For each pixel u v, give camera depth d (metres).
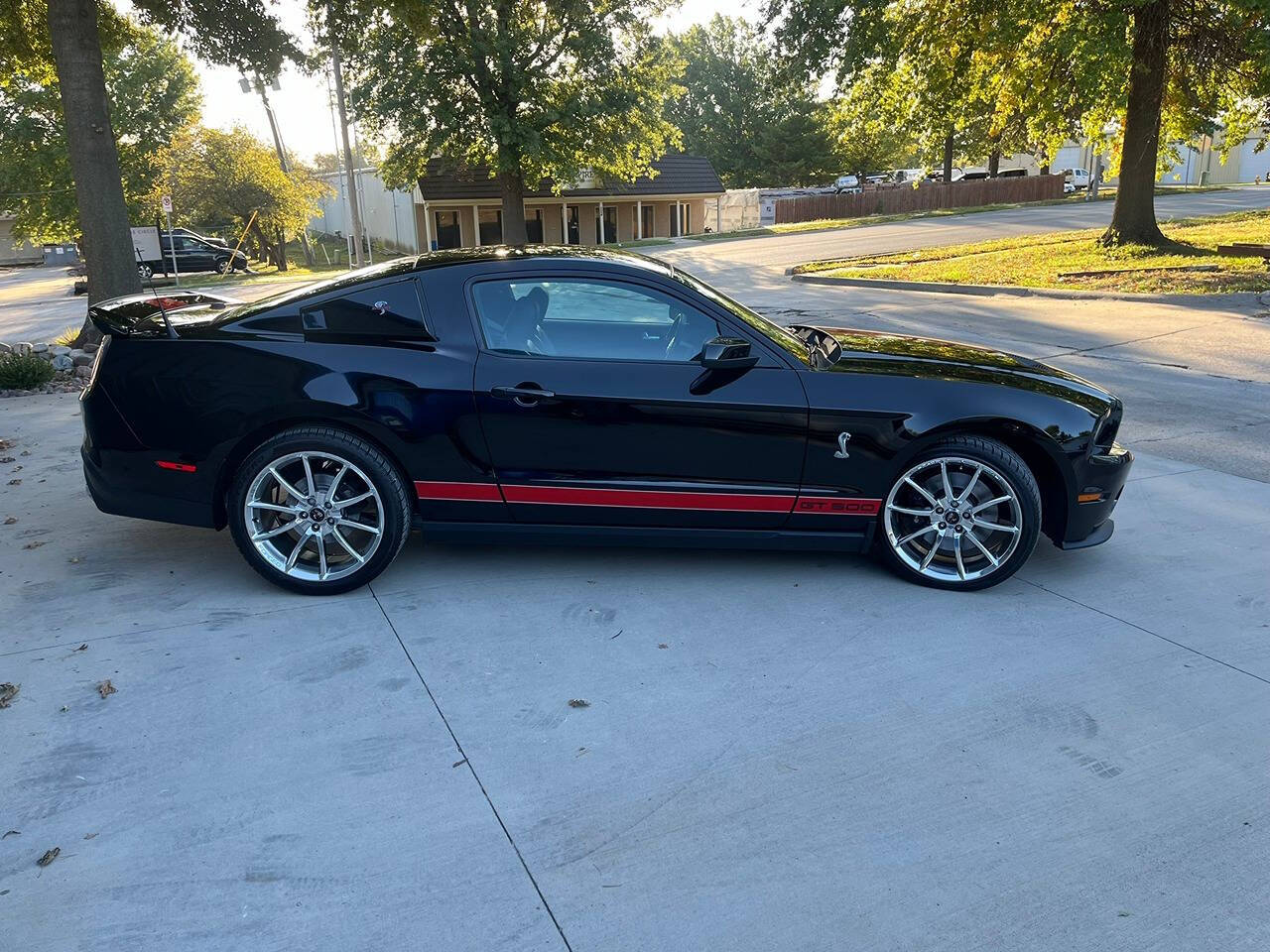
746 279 20.38
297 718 3.11
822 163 64.25
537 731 3.05
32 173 36.03
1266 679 3.38
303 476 3.98
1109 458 4.11
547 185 41.81
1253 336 10.26
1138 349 9.89
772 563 4.46
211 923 2.22
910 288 16.44
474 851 2.48
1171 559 4.52
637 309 4.05
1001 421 3.97
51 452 6.50
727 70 66.94
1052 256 18.67
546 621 3.83
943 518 4.09
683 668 3.46
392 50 26.28
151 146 39.66
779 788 2.75
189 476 3.98
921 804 2.68
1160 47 17.28
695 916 2.25
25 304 25.95
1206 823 2.60
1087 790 2.75
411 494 4.05
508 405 3.90
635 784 2.77
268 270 39.00
